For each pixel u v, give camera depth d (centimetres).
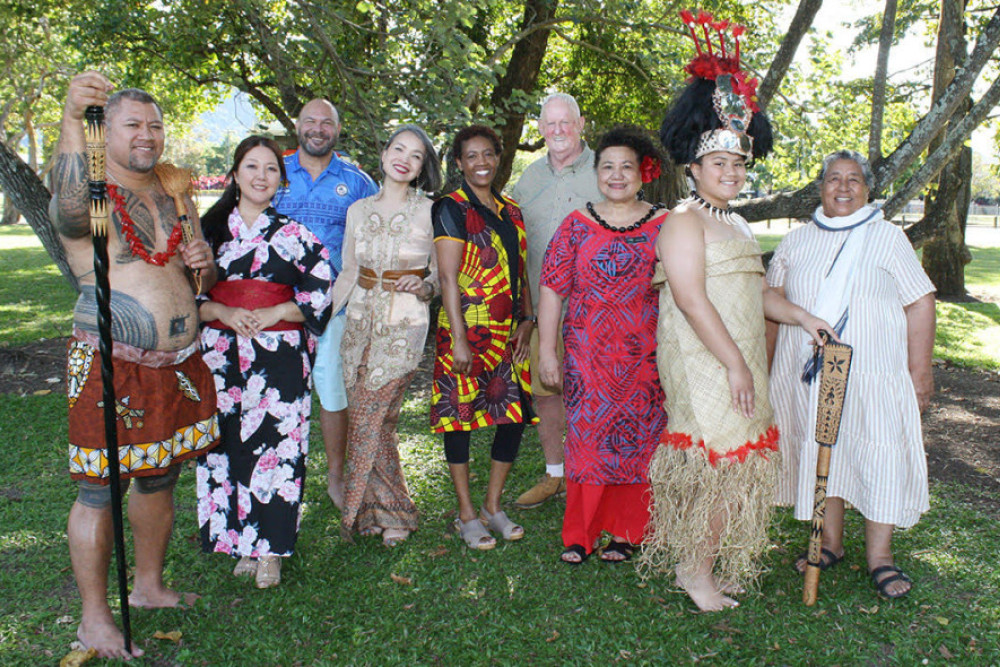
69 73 2488
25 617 326
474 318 385
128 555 377
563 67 1234
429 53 704
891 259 344
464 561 379
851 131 845
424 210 388
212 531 357
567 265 369
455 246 376
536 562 379
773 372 370
